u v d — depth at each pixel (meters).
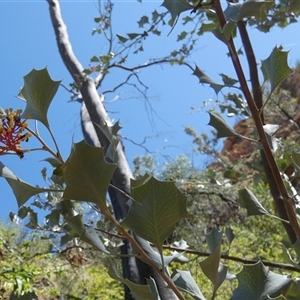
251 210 0.85
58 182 1.23
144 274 1.38
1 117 0.59
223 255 1.50
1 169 0.57
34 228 1.63
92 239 0.59
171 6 0.80
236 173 2.23
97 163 0.51
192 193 4.43
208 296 2.95
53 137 0.60
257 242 3.98
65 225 1.33
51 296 2.17
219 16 0.74
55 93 0.62
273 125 0.90
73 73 3.48
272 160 0.70
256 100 1.42
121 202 1.87
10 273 2.25
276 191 1.48
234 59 0.70
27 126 0.59
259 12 0.73
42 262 3.50
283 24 2.11
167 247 1.23
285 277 0.63
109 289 3.75
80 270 3.58
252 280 0.62
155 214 0.53
